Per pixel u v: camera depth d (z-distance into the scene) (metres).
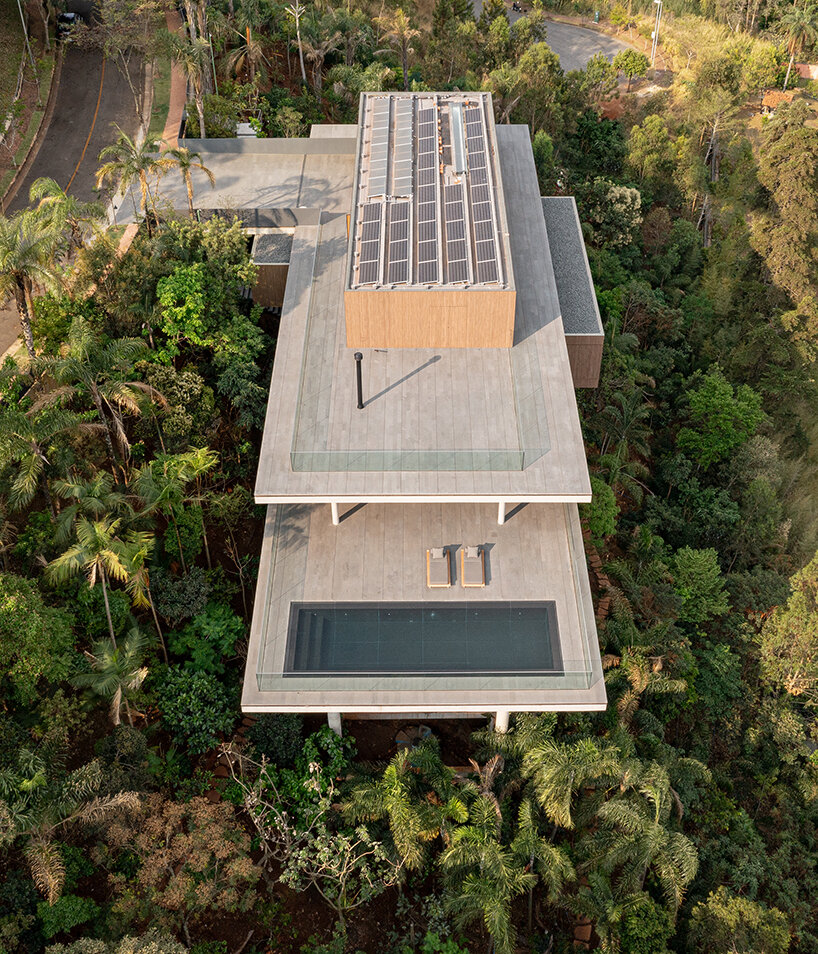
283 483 32.62
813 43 100.31
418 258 37.34
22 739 29.16
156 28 52.72
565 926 32.03
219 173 49.72
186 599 35.12
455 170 41.78
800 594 39.91
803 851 37.31
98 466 37.09
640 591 41.25
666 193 70.81
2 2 59.91
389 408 35.12
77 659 31.41
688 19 103.69
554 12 107.31
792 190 53.62
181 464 33.06
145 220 43.22
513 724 34.19
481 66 75.12
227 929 29.73
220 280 41.25
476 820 29.77
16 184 51.22
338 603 33.25
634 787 31.08
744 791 39.62
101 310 39.69
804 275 54.44
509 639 32.25
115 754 30.31
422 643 32.16
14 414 30.86
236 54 57.56
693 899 33.09
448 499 32.38
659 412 52.94
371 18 75.12
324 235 45.06
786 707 41.16
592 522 40.72
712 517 46.81
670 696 38.78
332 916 30.78
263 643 31.61
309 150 51.03
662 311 55.72
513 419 34.69
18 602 28.36
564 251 47.66
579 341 43.38
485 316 36.44
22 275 35.59
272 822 31.05
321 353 37.72
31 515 34.66
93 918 27.88
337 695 30.88
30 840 25.91
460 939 30.50
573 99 74.00
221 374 40.31
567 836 32.97
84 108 56.59
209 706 33.22
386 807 29.61
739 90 86.81
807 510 50.97
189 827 29.80
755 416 49.31
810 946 33.59
